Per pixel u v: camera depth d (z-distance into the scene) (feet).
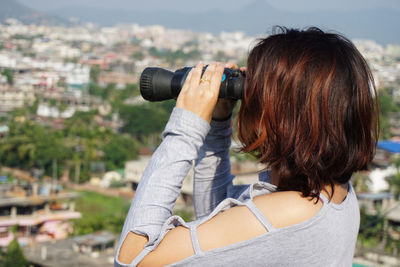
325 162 4.64
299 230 4.42
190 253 4.44
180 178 4.81
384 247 86.79
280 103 4.65
